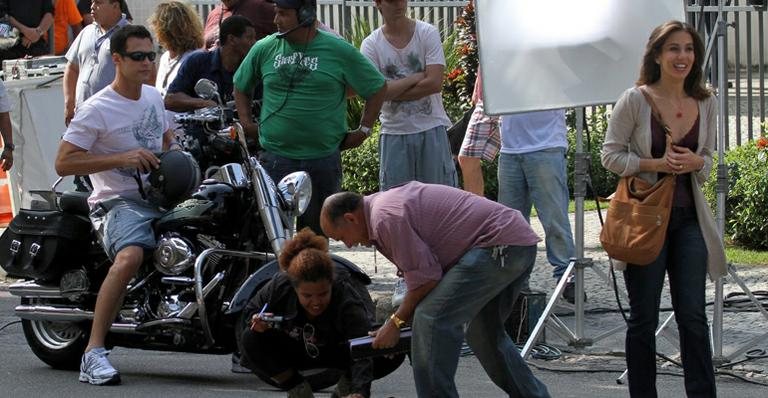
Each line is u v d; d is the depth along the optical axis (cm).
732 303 1303
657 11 1111
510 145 1298
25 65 1723
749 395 1017
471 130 1343
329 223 825
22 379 1066
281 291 847
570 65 1099
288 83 1153
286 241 922
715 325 1099
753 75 1969
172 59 1389
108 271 1072
